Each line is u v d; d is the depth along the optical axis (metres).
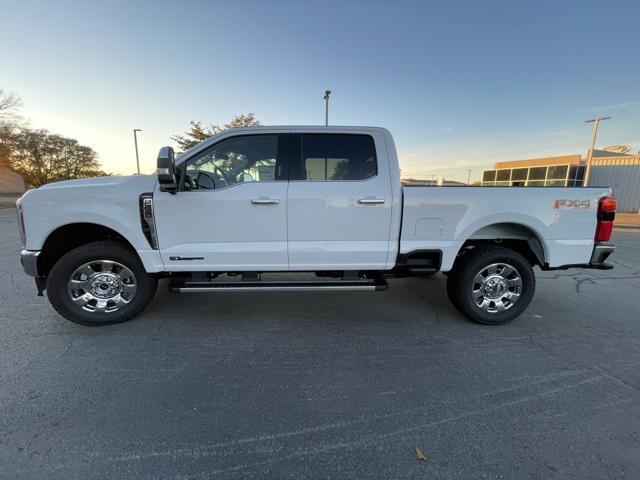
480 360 3.00
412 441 2.05
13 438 2.02
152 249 3.40
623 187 24.89
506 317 3.72
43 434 2.05
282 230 3.46
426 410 2.33
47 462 1.86
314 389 2.55
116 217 3.30
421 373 2.79
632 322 3.86
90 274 3.47
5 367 2.76
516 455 1.95
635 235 12.45
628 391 2.57
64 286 3.38
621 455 1.95
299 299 4.49
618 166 25.03
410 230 3.57
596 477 1.81
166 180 3.03
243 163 3.50
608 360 3.02
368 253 3.57
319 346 3.22
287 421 2.21
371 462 1.90
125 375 2.69
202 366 2.84
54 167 43.16
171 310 4.03
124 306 3.57
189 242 3.42
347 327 3.65
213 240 3.43
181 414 2.26
